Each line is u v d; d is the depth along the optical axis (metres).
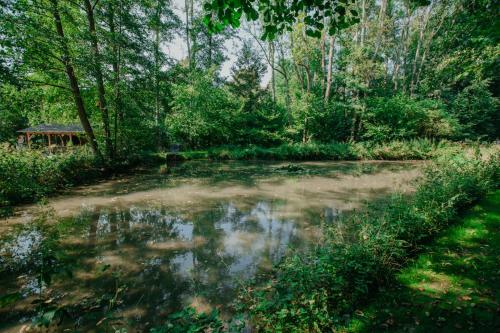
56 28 12.90
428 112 22.25
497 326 2.83
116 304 3.92
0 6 10.03
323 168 16.61
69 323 3.53
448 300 3.30
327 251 3.84
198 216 7.95
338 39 23.62
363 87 22.02
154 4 16.56
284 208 8.65
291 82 33.91
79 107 13.70
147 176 14.18
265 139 24.55
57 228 6.95
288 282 3.22
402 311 3.16
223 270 4.87
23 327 3.46
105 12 13.95
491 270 3.83
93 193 10.59
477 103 24.91
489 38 5.63
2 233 6.59
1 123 10.89
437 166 8.45
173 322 2.58
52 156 11.54
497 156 9.34
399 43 28.78
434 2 22.48
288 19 3.66
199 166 17.78
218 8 3.25
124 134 15.80
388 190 10.77
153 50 15.91
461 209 6.21
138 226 7.13
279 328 2.70
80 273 4.77
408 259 4.21
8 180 8.73
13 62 10.90
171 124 22.14
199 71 25.28
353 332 2.87
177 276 4.68
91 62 12.26
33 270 4.88
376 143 21.77
